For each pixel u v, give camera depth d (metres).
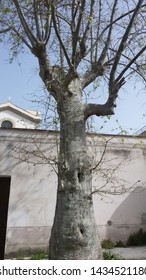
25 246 10.50
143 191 12.27
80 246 5.30
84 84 7.14
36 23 6.92
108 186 11.80
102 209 11.64
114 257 7.59
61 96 6.51
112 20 7.97
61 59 7.70
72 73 6.29
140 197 12.17
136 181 12.25
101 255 5.48
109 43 7.68
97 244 5.50
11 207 10.80
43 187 11.27
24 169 11.26
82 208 5.60
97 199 11.69
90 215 5.66
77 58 6.91
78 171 5.89
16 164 11.22
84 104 6.71
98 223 11.44
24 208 10.89
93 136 11.20
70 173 5.84
